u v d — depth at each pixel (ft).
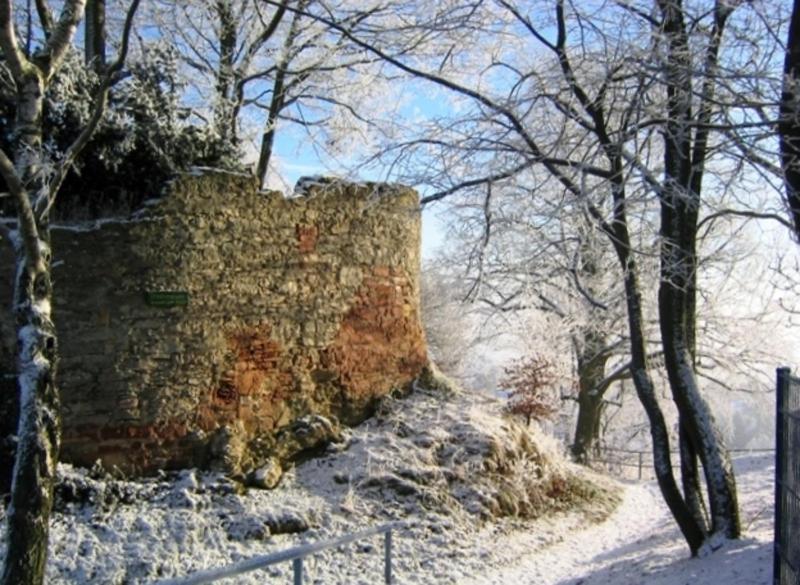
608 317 55.57
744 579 20.27
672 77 23.24
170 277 30.99
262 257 33.47
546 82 27.02
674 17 24.18
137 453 29.91
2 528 25.23
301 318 34.55
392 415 36.45
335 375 35.58
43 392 18.94
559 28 26.43
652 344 60.39
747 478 49.67
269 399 33.40
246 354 32.78
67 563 25.05
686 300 26.48
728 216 34.50
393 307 38.04
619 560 28.81
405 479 32.53
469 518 32.14
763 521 31.58
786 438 18.30
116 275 29.99
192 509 28.63
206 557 26.61
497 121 27.14
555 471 39.70
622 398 71.92
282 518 29.01
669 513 41.50
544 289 59.77
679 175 24.93
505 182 26.91
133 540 26.55
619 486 48.19
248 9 48.60
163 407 30.53
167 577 25.38
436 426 35.94
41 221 19.77
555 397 61.21
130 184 33.17
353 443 34.37
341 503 30.86
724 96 23.65
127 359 29.96
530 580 27.68
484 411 38.83
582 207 24.59
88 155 31.48
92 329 29.43
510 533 32.55
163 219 31.01
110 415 29.53
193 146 34.96
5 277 28.14
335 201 35.88
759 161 22.40
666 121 23.48
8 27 19.36
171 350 30.89
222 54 48.39
